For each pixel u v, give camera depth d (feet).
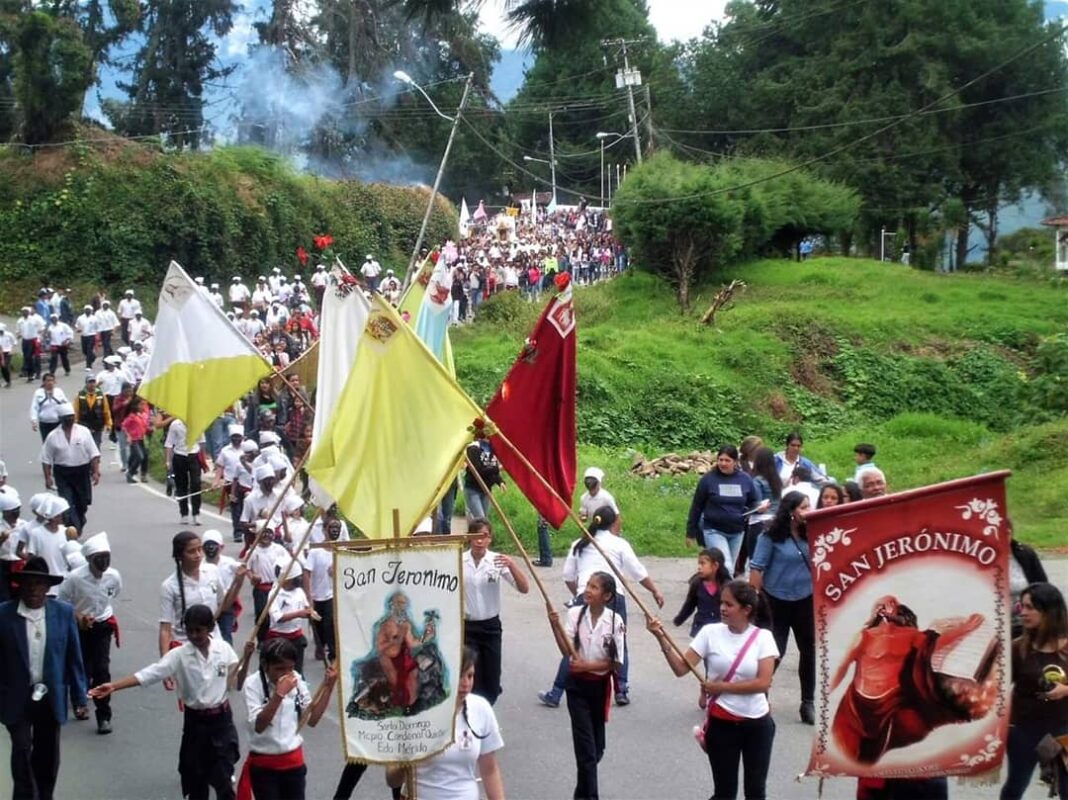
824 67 191.72
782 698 38.40
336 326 39.83
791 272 156.56
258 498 48.70
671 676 40.96
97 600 36.52
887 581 22.86
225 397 42.78
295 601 37.32
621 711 37.42
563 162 279.08
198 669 28.81
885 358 127.95
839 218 163.12
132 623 47.83
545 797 30.63
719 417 110.32
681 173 149.69
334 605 23.97
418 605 23.98
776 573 35.86
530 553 60.03
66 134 170.81
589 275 183.62
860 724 23.02
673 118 220.23
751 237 157.17
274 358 78.95
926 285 156.04
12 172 166.61
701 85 216.54
